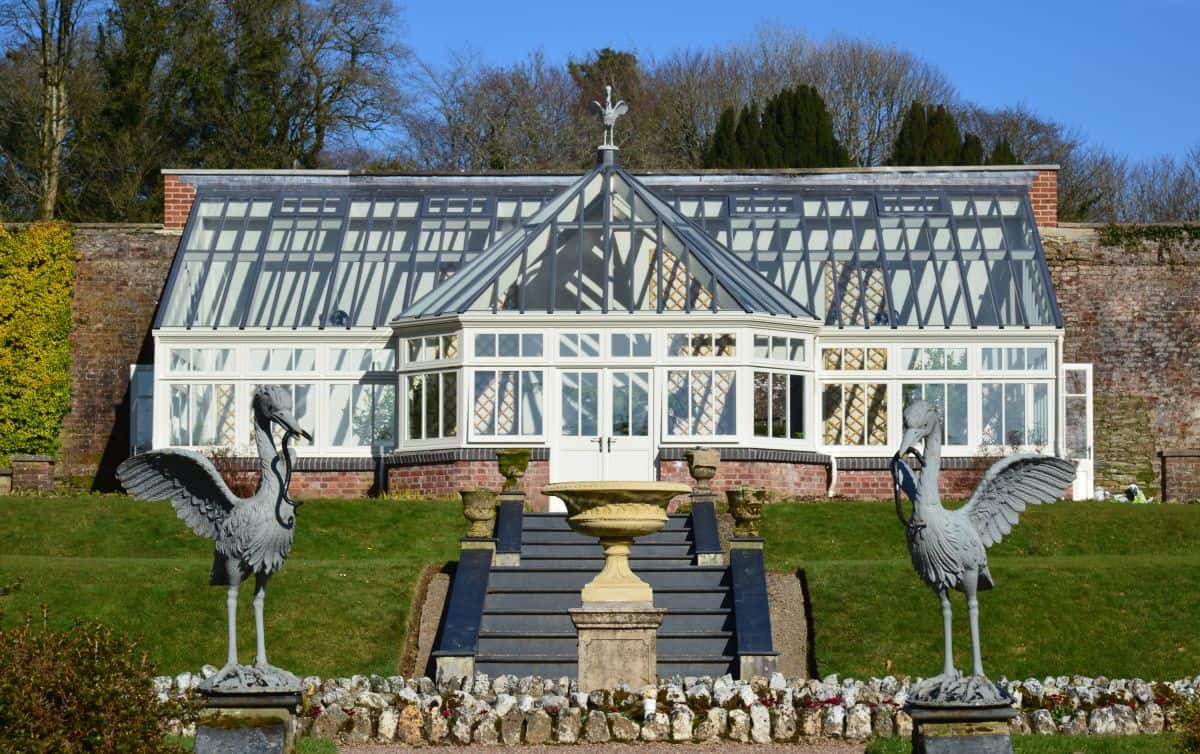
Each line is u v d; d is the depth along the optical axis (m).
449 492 33.06
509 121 65.62
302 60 56.34
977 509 15.42
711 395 33.06
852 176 40.44
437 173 40.34
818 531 28.91
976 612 15.13
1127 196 67.94
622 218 35.25
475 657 21.64
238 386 35.28
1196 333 41.22
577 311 33.28
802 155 54.69
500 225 38.78
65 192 53.22
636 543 25.98
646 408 33.09
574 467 32.97
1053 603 23.27
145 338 41.03
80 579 23.92
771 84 68.69
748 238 38.22
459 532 29.03
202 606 23.23
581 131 66.25
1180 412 41.03
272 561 15.34
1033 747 16.11
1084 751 16.02
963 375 35.16
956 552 15.07
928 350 35.31
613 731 18.06
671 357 33.09
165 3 54.03
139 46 53.66
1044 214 41.75
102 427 40.78
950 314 35.97
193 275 37.03
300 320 36.03
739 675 21.23
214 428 35.19
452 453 33.06
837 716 18.16
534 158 65.50
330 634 22.61
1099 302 41.31
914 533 15.18
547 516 27.30
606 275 33.91
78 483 40.47
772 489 33.00
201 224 38.28
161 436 35.16
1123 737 16.91
